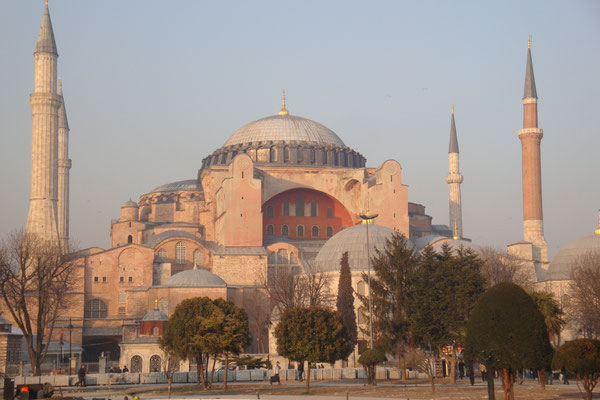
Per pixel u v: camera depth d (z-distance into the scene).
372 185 121.81
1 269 82.88
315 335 57.66
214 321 62.75
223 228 118.06
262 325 108.56
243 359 66.00
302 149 132.62
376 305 70.69
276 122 137.75
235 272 113.81
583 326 90.75
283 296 100.56
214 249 120.75
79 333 108.81
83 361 116.31
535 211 121.38
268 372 73.25
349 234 107.06
